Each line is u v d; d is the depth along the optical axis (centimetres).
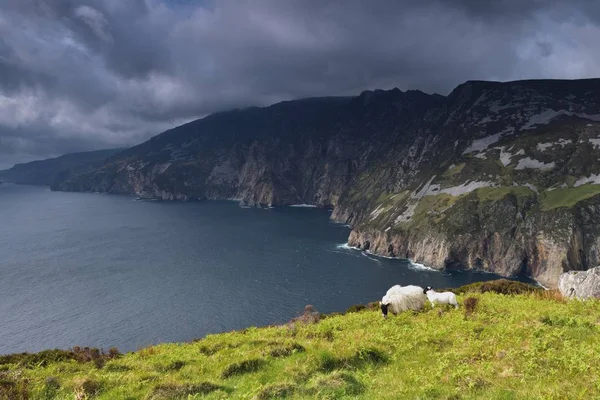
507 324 1666
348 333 1927
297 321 2689
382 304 2272
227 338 2405
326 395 1122
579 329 1497
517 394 964
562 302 2250
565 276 2581
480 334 1567
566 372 1073
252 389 1241
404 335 1714
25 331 10088
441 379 1134
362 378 1239
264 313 11162
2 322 10650
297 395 1159
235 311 11319
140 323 10506
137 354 2177
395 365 1352
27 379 1560
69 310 11469
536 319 1680
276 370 1441
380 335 1725
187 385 1342
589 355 1167
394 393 1080
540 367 1134
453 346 1464
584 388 940
